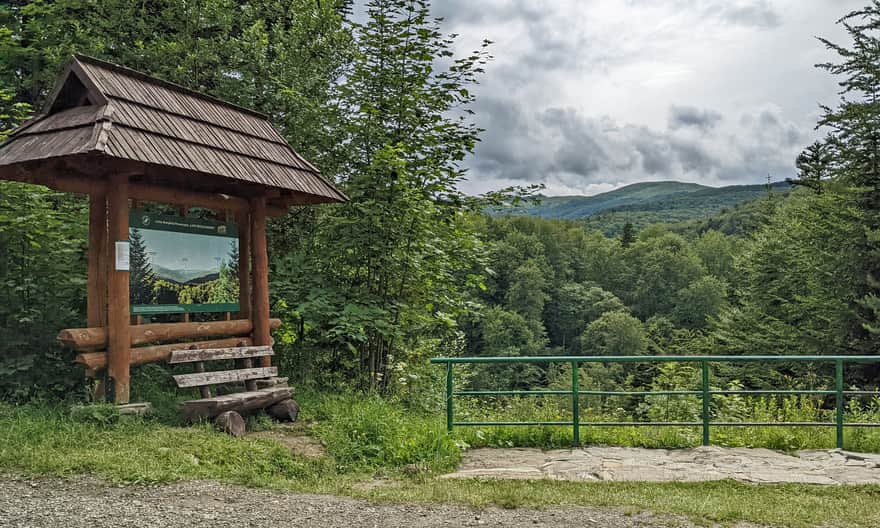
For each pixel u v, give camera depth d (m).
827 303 21.55
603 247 88.44
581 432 8.90
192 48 13.72
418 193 10.98
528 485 6.42
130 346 7.69
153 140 7.41
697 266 77.38
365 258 11.33
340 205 11.61
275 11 15.34
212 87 14.33
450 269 12.84
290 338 11.30
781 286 28.61
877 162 21.41
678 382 13.49
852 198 21.78
